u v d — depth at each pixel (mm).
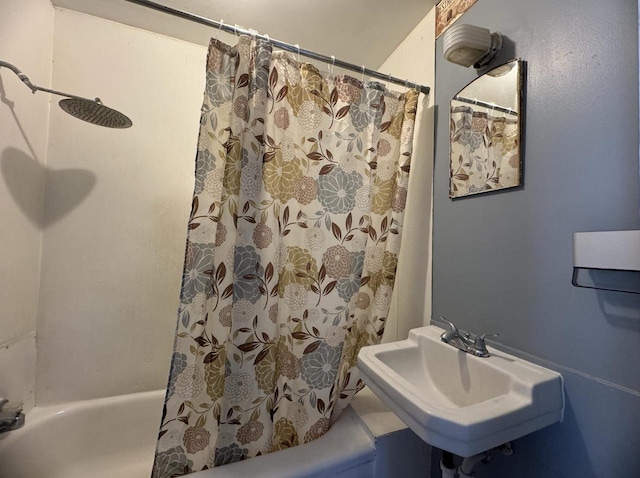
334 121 1099
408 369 979
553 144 750
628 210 598
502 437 612
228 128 954
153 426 1363
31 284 1212
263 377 977
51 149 1282
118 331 1391
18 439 1061
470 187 1010
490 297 932
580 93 690
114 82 1386
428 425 598
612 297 626
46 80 1258
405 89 1422
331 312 1064
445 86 1159
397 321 1465
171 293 1486
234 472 859
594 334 657
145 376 1441
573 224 700
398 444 1022
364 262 1161
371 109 1145
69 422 1226
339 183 1090
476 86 990
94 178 1348
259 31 1418
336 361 1060
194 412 898
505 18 899
